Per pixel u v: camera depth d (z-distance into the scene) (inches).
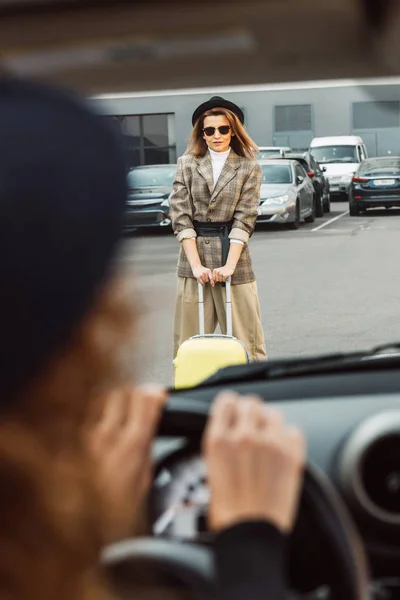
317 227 1017.5
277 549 39.6
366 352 114.6
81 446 28.8
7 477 26.7
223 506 40.1
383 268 609.3
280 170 1020.5
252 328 238.7
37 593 26.6
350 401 97.3
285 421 94.3
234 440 40.8
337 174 1619.1
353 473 86.1
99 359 29.3
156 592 45.3
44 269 28.3
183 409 61.1
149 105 1647.4
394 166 1206.9
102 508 28.4
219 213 233.5
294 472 41.3
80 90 30.6
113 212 29.9
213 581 45.3
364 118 1728.6
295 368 110.2
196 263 233.5
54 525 27.0
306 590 53.9
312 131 1743.4
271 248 781.3
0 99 29.2
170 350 320.5
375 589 85.4
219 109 230.5
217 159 233.5
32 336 28.0
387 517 85.7
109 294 29.9
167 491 60.3
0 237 28.0
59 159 29.0
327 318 416.8
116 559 44.7
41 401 28.3
